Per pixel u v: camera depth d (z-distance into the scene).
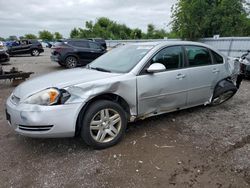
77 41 11.66
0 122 4.09
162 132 3.68
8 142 3.35
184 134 3.62
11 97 3.17
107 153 3.06
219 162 2.86
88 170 2.70
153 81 3.48
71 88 2.84
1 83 7.63
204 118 4.29
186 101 4.07
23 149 3.16
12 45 20.34
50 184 2.46
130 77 3.27
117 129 3.24
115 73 3.36
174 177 2.58
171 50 3.83
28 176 2.59
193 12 19.69
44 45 44.19
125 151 3.11
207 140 3.43
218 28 20.17
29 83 3.24
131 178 2.56
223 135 3.60
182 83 3.87
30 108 2.74
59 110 2.74
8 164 2.81
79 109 2.85
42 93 2.80
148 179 2.55
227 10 19.61
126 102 3.29
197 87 4.16
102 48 12.44
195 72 4.07
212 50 4.50
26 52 20.77
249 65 8.07
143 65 3.43
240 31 20.16
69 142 3.35
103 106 3.03
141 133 3.64
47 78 3.33
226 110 4.76
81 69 3.89
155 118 4.24
